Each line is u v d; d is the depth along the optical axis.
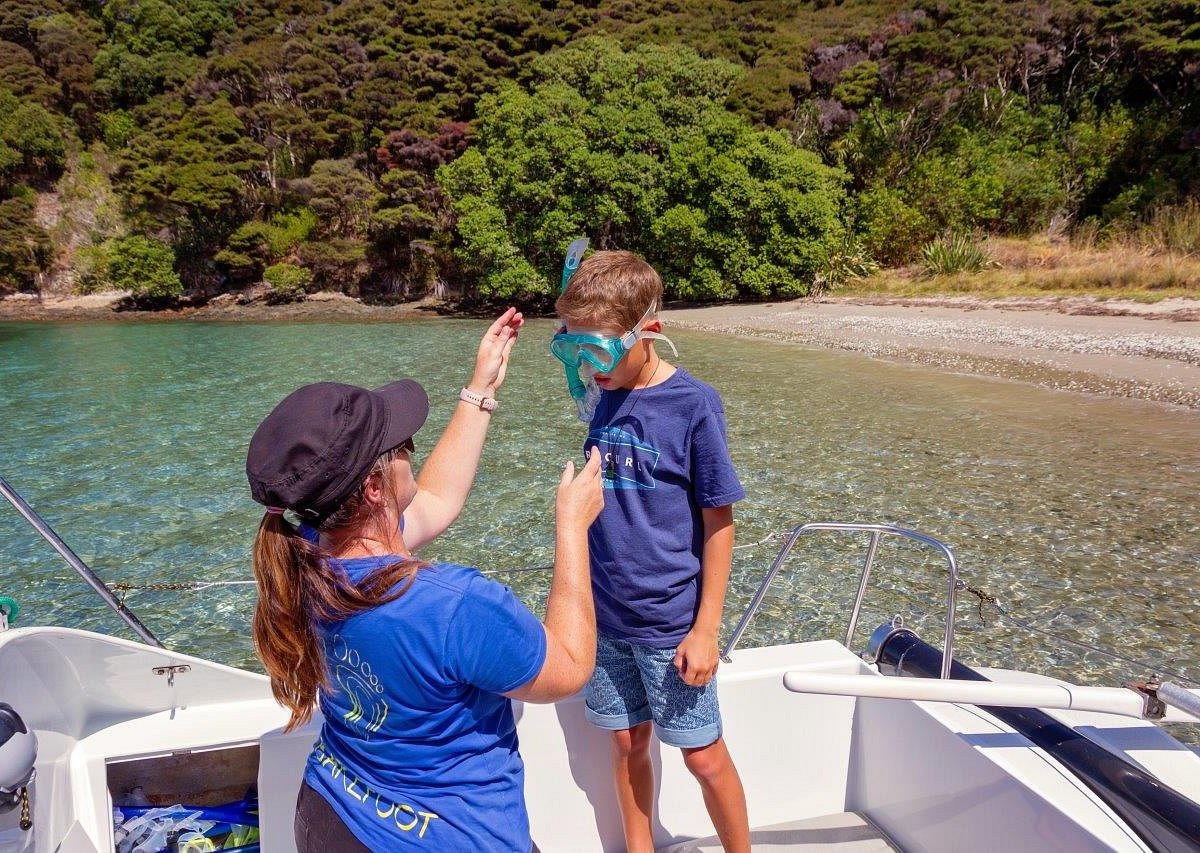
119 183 40.53
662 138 28.95
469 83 37.56
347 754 1.36
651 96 29.73
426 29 39.84
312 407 1.23
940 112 33.03
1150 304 20.66
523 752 2.23
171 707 2.22
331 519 1.25
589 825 2.31
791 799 2.47
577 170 28.39
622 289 1.81
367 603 1.21
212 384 17.97
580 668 1.35
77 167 45.38
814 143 33.38
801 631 6.39
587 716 2.14
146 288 36.03
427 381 17.59
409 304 34.84
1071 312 21.09
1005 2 36.47
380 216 34.75
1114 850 1.72
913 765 2.29
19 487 10.38
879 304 25.88
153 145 38.19
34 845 1.68
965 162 31.91
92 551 8.30
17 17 51.44
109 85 46.75
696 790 2.42
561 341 1.88
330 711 1.36
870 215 30.91
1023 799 1.93
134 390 17.34
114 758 2.05
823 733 2.46
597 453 1.55
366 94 37.72
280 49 42.88
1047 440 11.31
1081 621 6.42
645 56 31.14
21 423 14.23
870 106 33.69
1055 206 31.42
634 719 2.09
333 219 39.00
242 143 38.16
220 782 2.21
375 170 38.56
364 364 20.17
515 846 1.35
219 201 36.94
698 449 1.89
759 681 2.39
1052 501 8.95
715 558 1.93
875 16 39.59
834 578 7.25
